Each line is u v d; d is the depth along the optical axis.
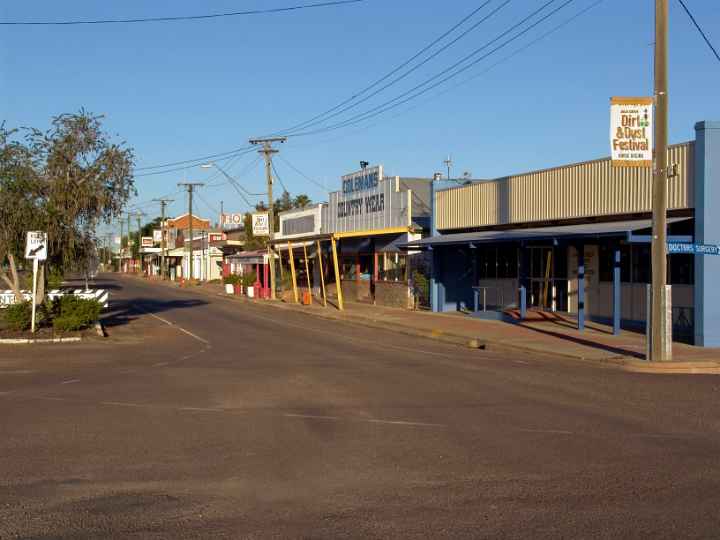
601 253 25.66
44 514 6.54
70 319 24.39
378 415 10.88
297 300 42.47
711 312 19.45
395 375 15.10
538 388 13.38
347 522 6.27
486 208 29.81
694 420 10.42
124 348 21.19
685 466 7.95
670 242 19.45
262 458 8.45
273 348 20.86
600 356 18.05
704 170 19.31
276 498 6.97
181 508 6.69
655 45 16.42
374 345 21.70
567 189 24.91
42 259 23.69
